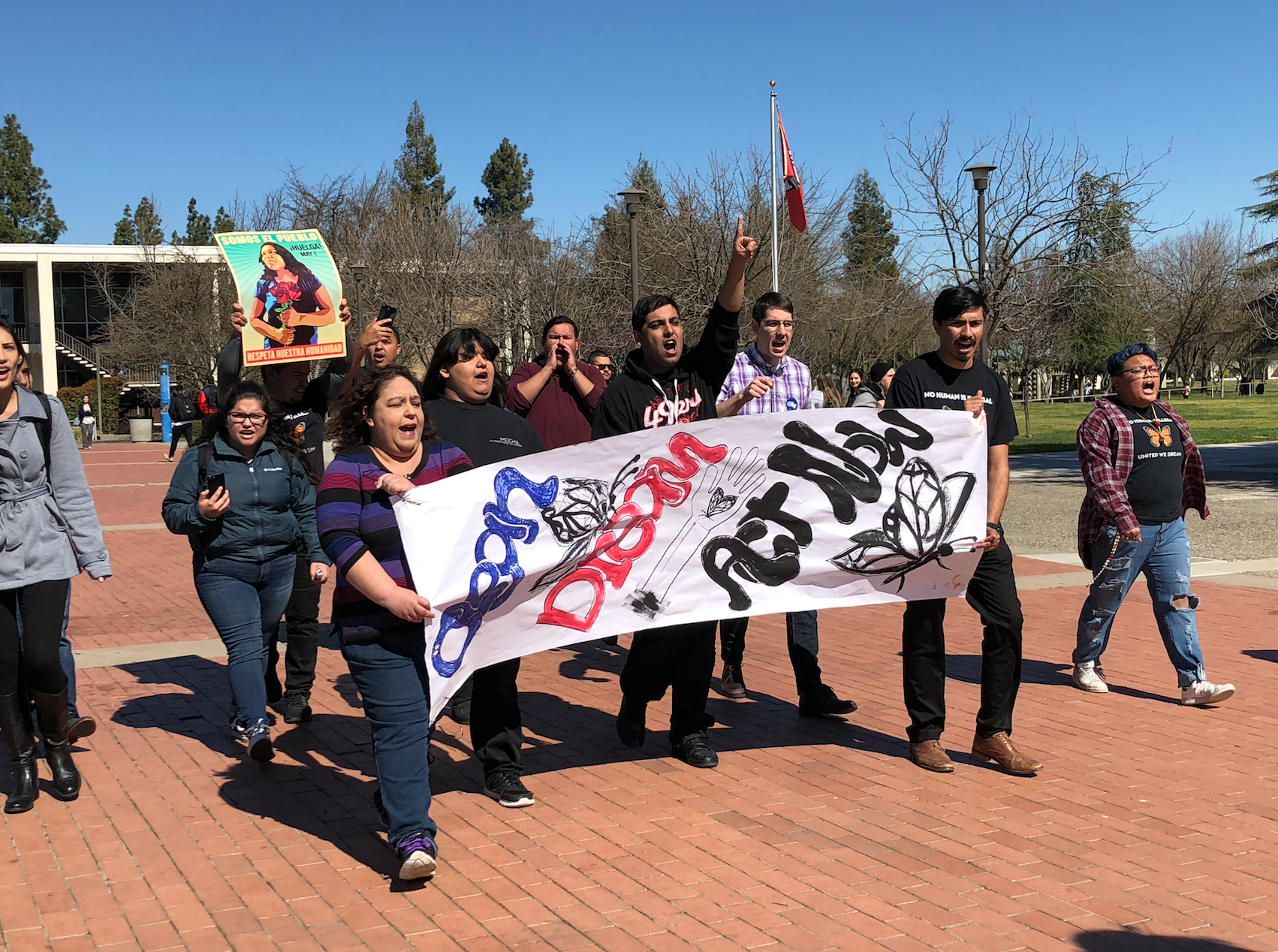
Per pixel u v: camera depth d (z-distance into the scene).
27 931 3.48
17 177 80.06
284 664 7.21
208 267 39.50
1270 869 3.91
